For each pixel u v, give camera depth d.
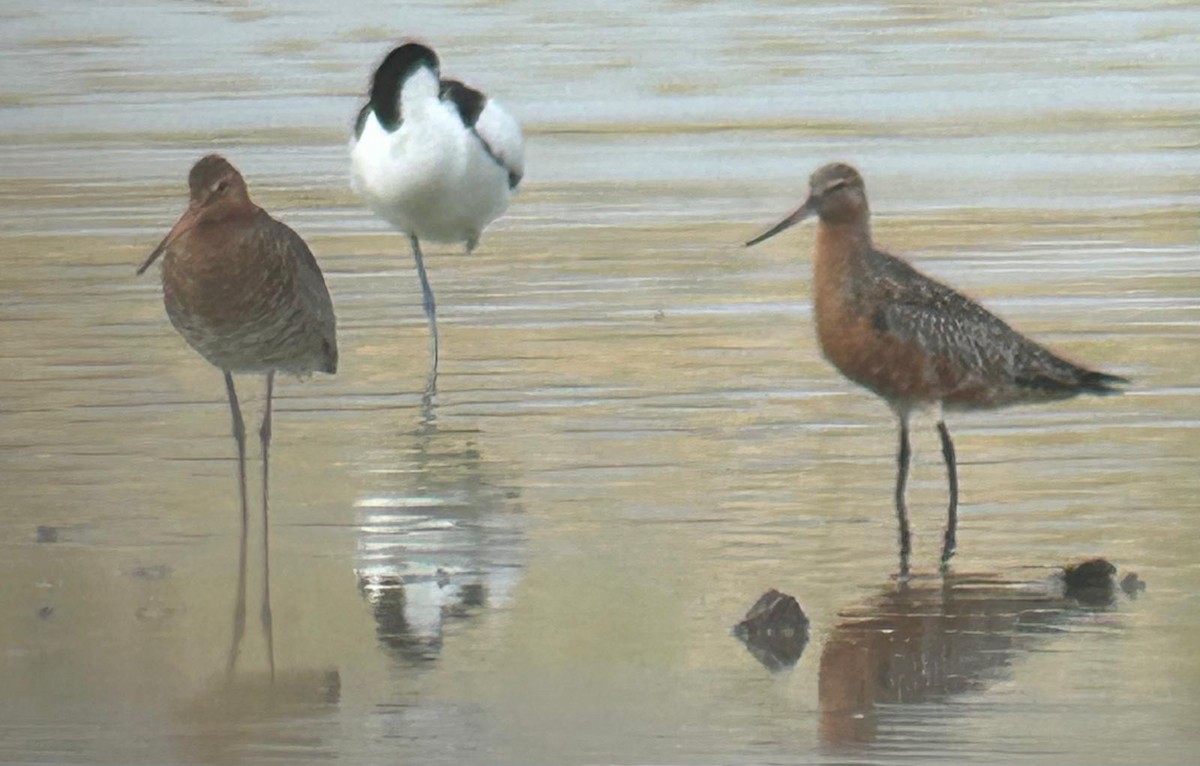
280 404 15.16
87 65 27.56
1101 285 17.77
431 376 15.81
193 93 26.12
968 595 11.38
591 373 15.77
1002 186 21.41
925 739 9.56
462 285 18.34
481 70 26.80
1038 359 12.91
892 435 14.34
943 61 27.42
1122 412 14.65
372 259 19.33
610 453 13.96
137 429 14.57
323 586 11.64
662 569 11.83
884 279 12.85
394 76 17.89
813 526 12.54
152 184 22.02
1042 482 13.27
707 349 16.31
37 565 11.97
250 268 13.05
